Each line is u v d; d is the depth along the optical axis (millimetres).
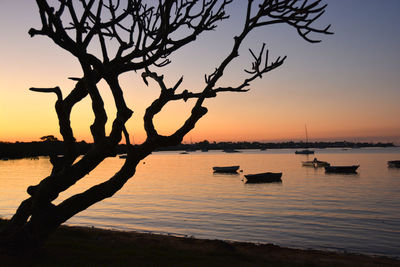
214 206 34344
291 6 5730
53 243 10414
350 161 138500
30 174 87125
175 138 7254
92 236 13672
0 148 192500
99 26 6555
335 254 14727
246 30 6371
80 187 56625
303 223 25438
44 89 6816
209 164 145500
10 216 25953
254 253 13602
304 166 111500
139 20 7047
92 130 7441
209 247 13742
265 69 6809
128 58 7195
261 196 42906
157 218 27344
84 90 7855
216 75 7031
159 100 7602
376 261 13727
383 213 29844
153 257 10203
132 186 57312
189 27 7379
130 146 7250
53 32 6055
